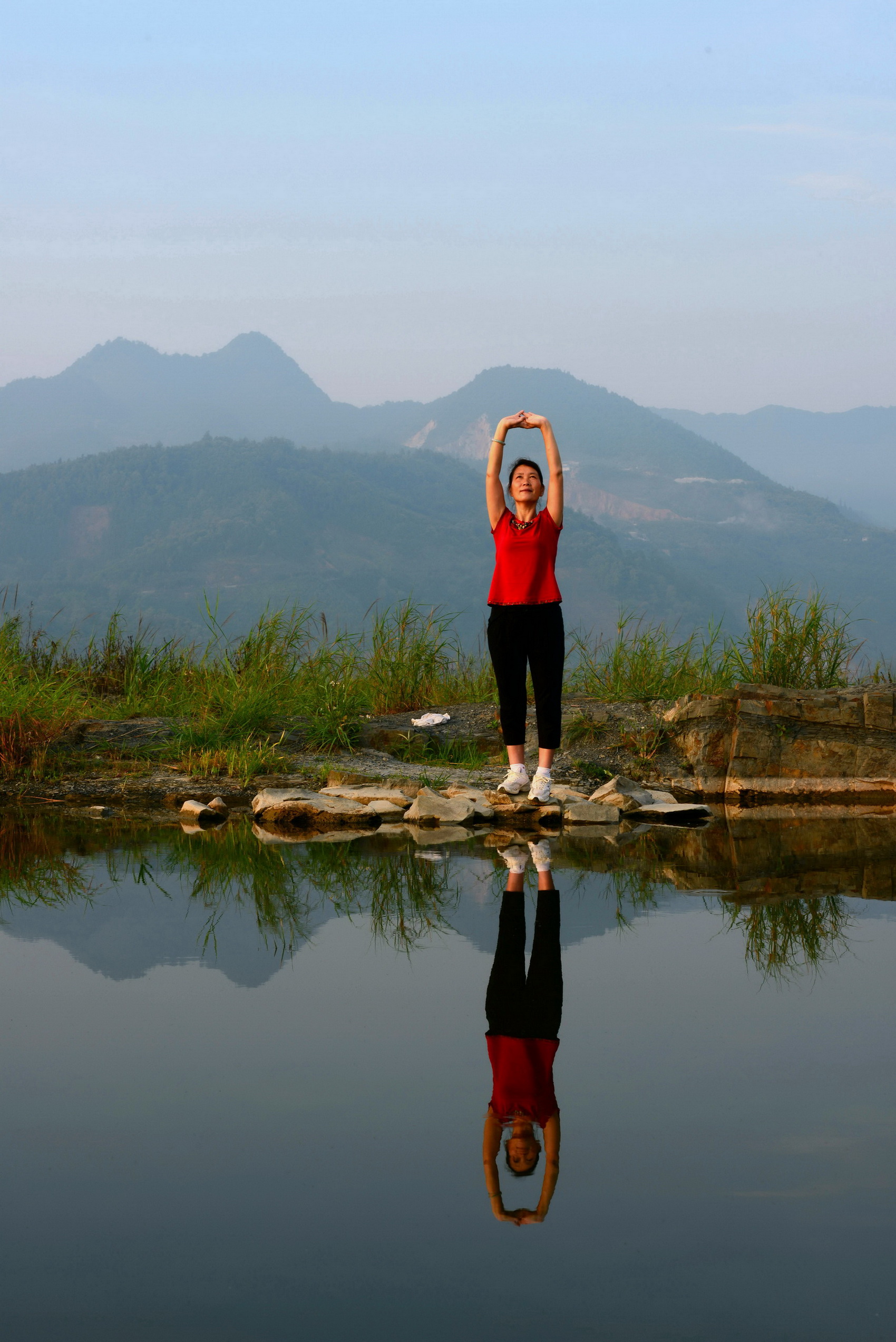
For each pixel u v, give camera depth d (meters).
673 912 4.20
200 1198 1.94
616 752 8.02
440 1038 2.76
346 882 4.73
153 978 3.28
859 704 7.68
